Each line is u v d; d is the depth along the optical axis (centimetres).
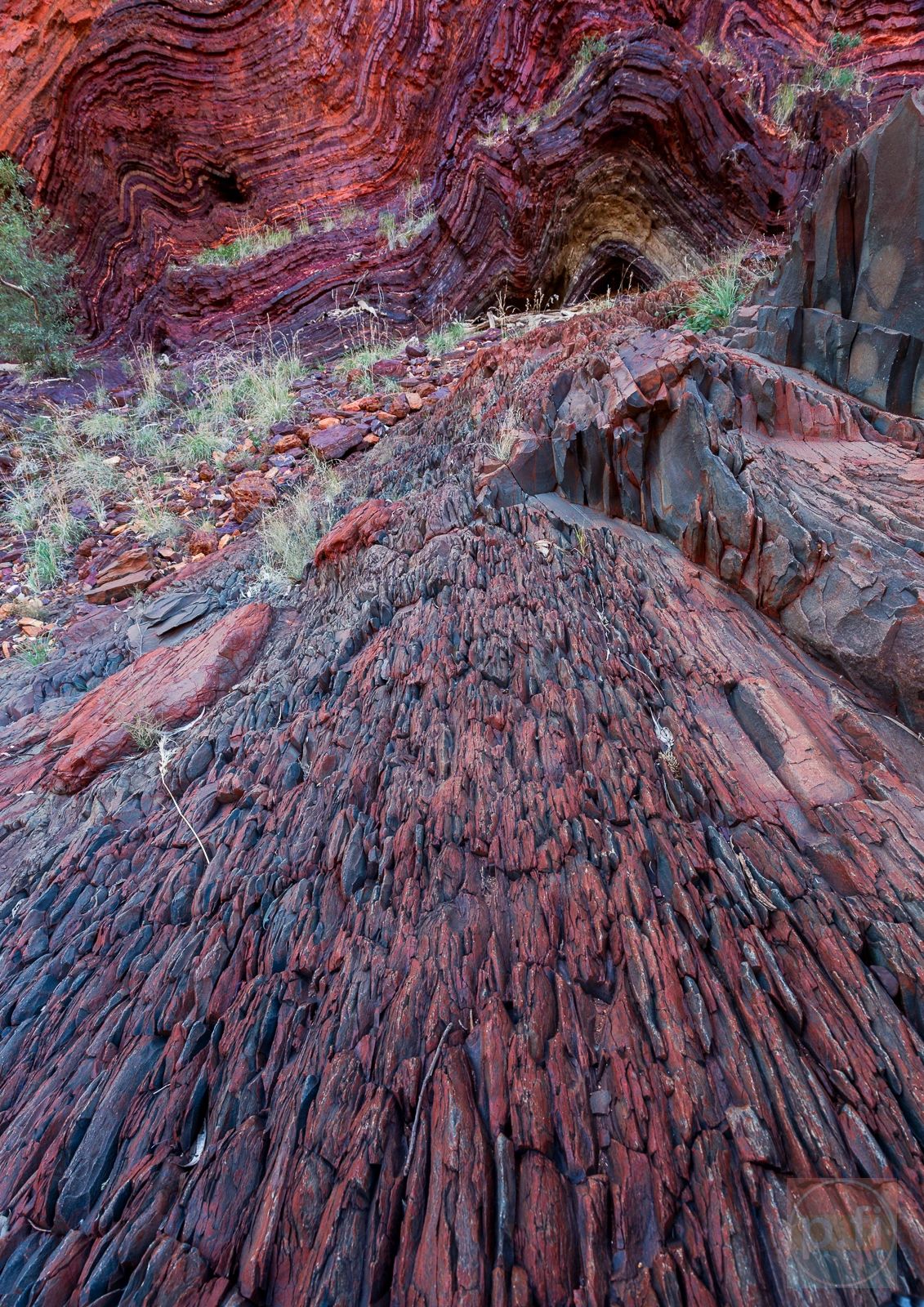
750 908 144
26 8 1168
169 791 230
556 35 1107
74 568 504
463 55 1141
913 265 298
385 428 593
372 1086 120
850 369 327
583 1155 107
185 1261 102
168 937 167
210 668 294
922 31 1042
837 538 231
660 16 1142
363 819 182
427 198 1165
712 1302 90
